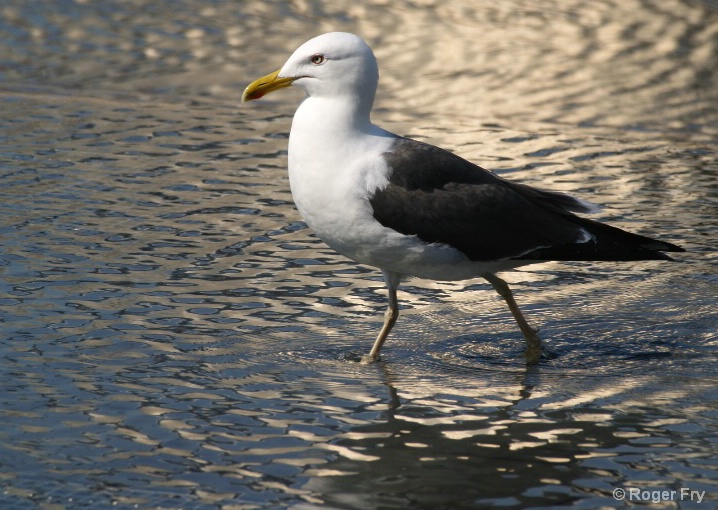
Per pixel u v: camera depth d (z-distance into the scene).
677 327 11.85
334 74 10.48
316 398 9.99
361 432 9.31
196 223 14.62
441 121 19.38
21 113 19.14
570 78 21.52
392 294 11.15
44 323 11.37
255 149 17.88
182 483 8.41
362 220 10.44
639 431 9.41
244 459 8.80
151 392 9.97
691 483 8.52
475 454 8.95
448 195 10.55
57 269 12.84
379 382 10.41
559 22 24.28
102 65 21.81
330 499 8.21
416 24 24.06
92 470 8.56
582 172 17.05
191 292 12.41
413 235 10.48
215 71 21.70
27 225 14.17
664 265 13.67
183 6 24.89
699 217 15.19
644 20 24.34
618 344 11.44
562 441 9.20
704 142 18.75
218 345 11.09
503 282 11.16
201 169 16.81
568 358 11.11
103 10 24.50
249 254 13.66
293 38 23.25
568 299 12.70
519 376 10.63
